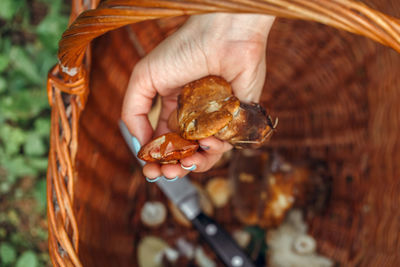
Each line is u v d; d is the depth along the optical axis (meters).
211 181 0.45
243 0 0.23
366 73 0.42
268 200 0.42
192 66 0.33
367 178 0.42
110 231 0.42
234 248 0.41
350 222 0.43
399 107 0.40
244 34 0.32
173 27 0.43
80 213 0.36
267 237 0.44
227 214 0.45
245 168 0.42
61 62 0.30
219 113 0.28
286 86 0.47
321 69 0.45
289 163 0.44
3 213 0.50
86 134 0.38
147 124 0.34
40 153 0.51
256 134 0.30
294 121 0.47
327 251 0.43
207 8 0.24
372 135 0.42
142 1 0.24
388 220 0.39
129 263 0.43
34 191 0.51
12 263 0.49
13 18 0.53
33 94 0.50
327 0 0.24
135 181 0.46
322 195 0.44
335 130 0.45
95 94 0.39
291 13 0.24
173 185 0.42
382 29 0.25
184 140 0.29
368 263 0.40
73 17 0.33
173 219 0.45
